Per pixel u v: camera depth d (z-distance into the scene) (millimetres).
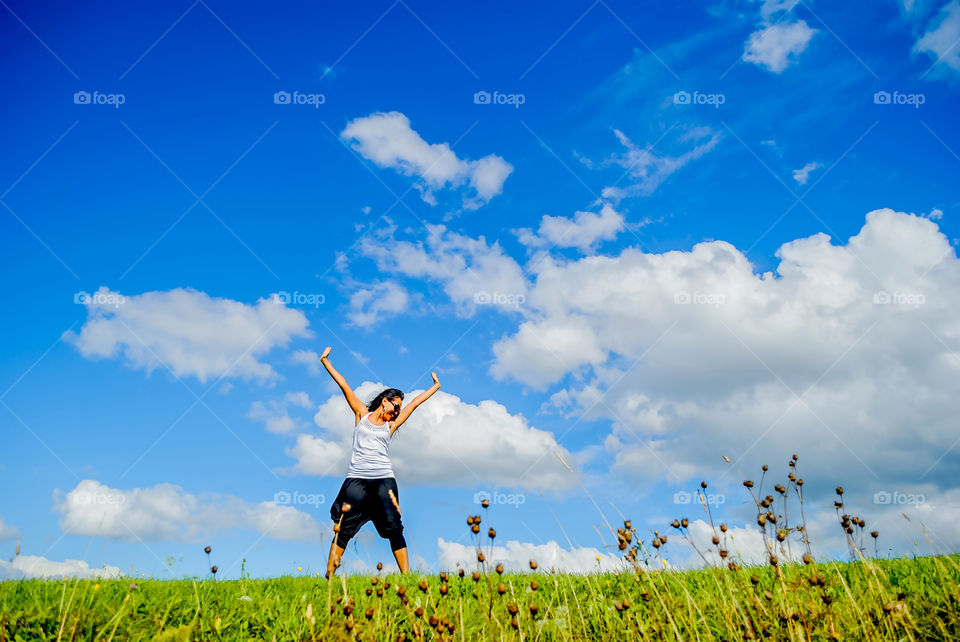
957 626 3385
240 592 4660
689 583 4891
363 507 5941
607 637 3746
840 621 3434
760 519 3320
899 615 3316
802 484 3418
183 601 4105
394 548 5910
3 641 3182
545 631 3865
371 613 3879
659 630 3686
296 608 4230
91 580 4328
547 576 5293
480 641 3525
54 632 3342
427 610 4008
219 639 3578
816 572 3223
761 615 3494
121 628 3504
